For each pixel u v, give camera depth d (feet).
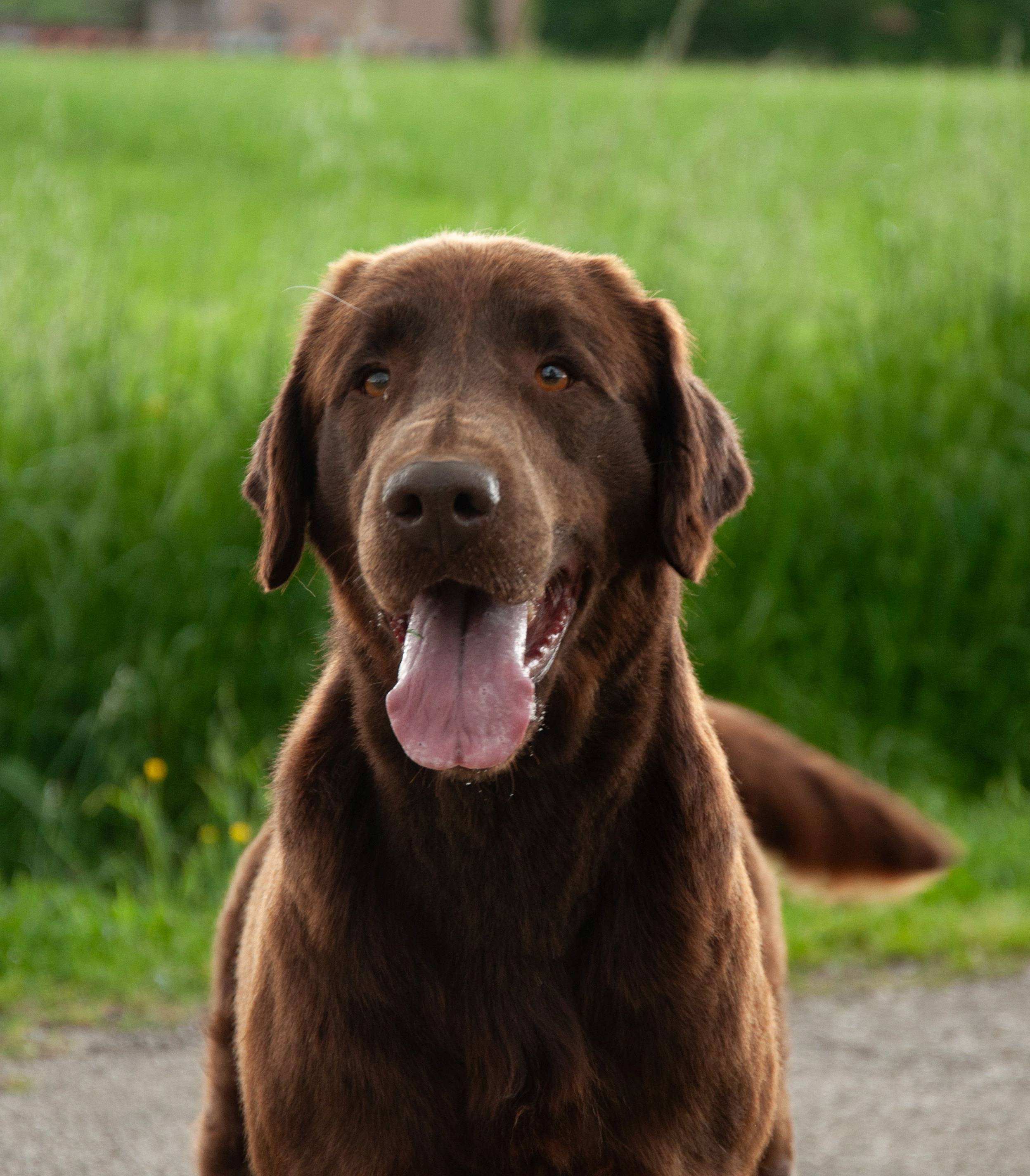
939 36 136.05
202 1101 17.42
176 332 34.42
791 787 17.15
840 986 22.77
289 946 12.37
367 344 13.14
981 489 31.94
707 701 18.03
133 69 86.94
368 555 11.70
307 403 14.30
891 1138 18.31
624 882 12.39
